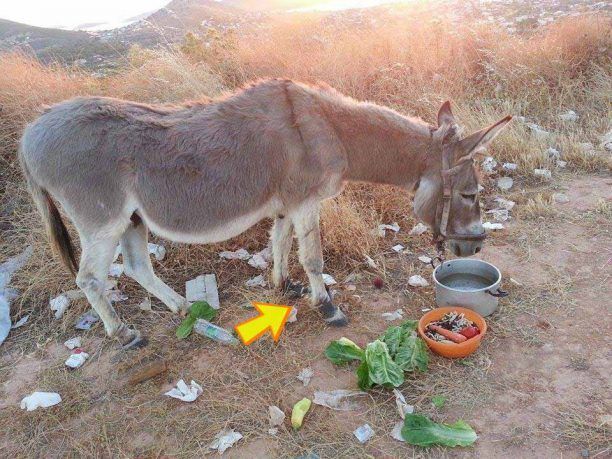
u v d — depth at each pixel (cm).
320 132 337
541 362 321
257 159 333
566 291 378
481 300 351
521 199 507
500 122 312
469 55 744
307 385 319
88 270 334
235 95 344
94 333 377
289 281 409
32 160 321
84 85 630
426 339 327
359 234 445
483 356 327
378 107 359
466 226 357
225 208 335
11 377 344
